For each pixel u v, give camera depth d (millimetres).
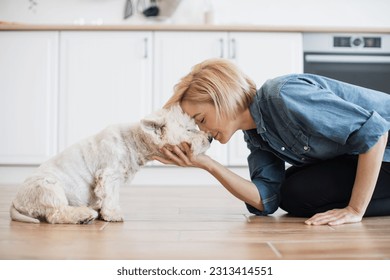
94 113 3211
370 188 1505
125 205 2098
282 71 3232
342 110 1451
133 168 1633
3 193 2557
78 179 1595
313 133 1493
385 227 1449
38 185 1526
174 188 2967
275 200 1734
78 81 3201
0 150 3207
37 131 3207
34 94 3207
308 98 1462
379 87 3262
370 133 1432
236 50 3223
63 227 1454
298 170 1866
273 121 1575
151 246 1172
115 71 3211
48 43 3201
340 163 1706
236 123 1577
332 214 1541
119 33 3209
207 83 1496
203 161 1609
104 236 1304
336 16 3918
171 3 3838
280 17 3924
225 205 2107
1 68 3203
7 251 1111
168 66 3211
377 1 3898
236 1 3916
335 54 3248
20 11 3834
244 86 1543
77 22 3723
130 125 1658
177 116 1532
